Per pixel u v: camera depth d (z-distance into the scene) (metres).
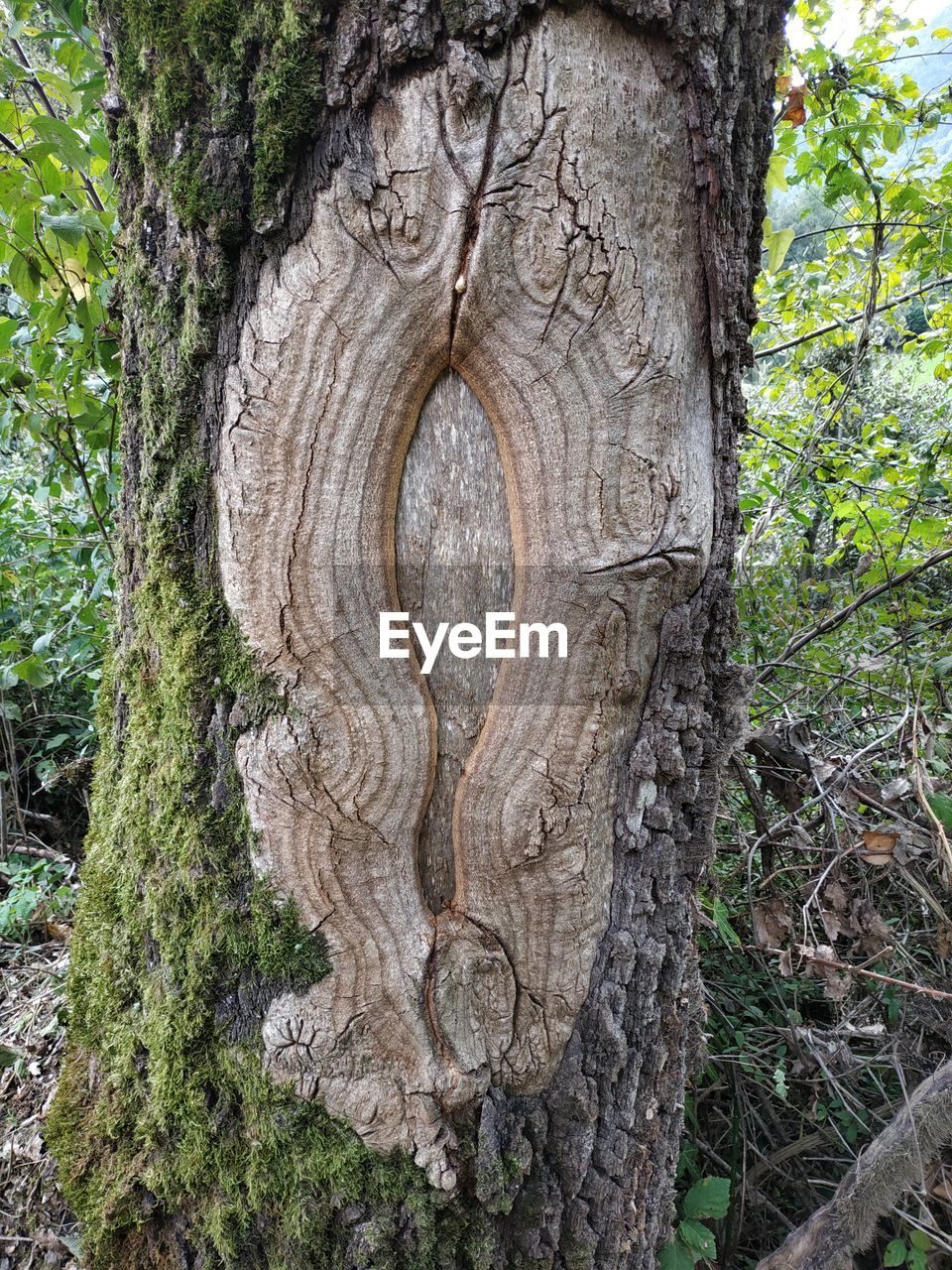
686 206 0.52
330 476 0.50
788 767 0.94
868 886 0.86
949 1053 0.88
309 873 0.52
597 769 0.54
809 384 1.53
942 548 1.26
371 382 0.49
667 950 0.61
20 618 1.37
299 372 0.49
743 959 0.99
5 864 1.23
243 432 0.50
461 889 0.54
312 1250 0.53
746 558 1.36
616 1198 0.60
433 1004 0.54
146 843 0.59
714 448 0.57
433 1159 0.54
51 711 1.44
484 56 0.46
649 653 0.55
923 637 1.17
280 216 0.48
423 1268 0.54
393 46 0.46
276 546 0.50
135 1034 0.60
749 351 0.60
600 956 0.57
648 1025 0.59
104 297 0.79
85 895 0.67
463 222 0.47
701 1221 0.84
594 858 0.56
